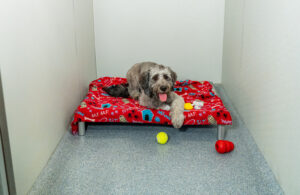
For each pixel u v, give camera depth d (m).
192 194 2.25
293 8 2.04
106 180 2.43
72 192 2.27
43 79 2.55
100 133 3.32
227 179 2.43
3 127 1.85
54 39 2.85
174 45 4.88
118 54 4.91
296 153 1.94
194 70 5.00
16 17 2.03
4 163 1.90
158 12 4.73
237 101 3.85
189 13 4.73
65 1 3.22
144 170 2.57
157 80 3.14
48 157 2.72
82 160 2.74
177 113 3.04
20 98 2.08
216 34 4.83
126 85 4.19
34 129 2.36
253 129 3.07
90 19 4.51
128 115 3.17
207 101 3.66
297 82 1.94
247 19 3.35
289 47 2.09
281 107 2.24
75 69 3.64
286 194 2.13
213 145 3.03
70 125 3.47
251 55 3.16
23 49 2.14
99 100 3.66
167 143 3.08
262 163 2.62
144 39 4.84
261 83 2.78
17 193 2.04
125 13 4.73
